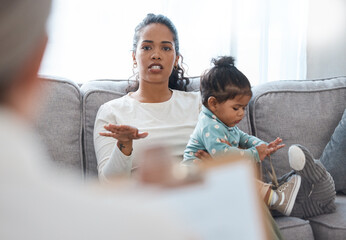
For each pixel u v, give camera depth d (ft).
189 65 8.49
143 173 0.84
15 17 0.79
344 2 9.27
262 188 5.16
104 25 7.83
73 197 0.76
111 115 5.58
